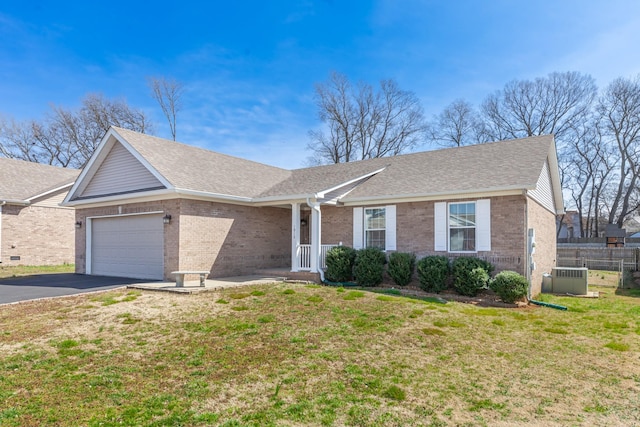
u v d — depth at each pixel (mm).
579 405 4516
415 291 11703
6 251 19891
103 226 15359
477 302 10469
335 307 9008
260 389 4820
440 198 12586
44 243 21438
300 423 4008
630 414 4301
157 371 5352
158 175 12461
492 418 4168
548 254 15914
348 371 5414
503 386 5020
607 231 26141
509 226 11445
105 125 36625
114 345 6379
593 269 22594
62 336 6809
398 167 16234
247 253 14672
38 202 21250
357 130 36938
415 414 4227
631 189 32812
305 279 13297
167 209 12859
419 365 5695
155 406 4348
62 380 5027
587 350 6527
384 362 5781
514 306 10188
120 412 4199
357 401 4520
